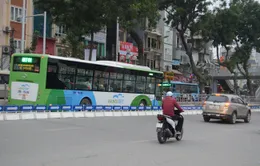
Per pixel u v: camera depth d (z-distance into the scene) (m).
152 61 59.41
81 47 35.72
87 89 21.34
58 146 10.30
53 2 27.70
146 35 57.56
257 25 46.66
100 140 11.87
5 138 11.30
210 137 14.34
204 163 8.93
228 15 39.94
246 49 49.19
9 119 16.73
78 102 20.73
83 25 28.39
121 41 49.00
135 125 17.22
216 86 70.94
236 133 16.25
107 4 27.11
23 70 19.27
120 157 9.12
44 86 18.83
